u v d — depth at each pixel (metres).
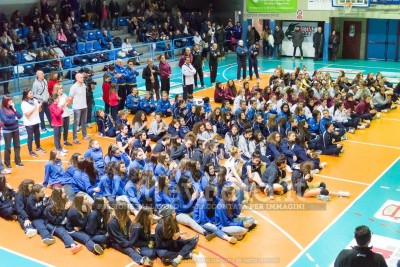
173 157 13.80
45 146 16.77
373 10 30.67
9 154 14.54
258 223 11.27
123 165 11.78
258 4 34.19
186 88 21.91
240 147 14.39
